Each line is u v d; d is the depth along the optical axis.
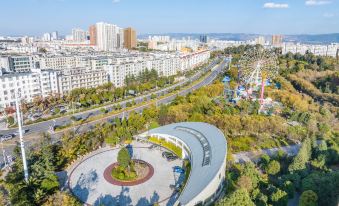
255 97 196.75
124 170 98.69
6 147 120.56
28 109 171.12
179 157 111.44
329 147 115.44
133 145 122.94
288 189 81.69
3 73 183.00
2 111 165.00
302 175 91.94
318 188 81.06
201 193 73.06
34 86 185.00
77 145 113.62
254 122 134.62
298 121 156.00
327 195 79.06
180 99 174.38
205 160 90.31
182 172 99.62
